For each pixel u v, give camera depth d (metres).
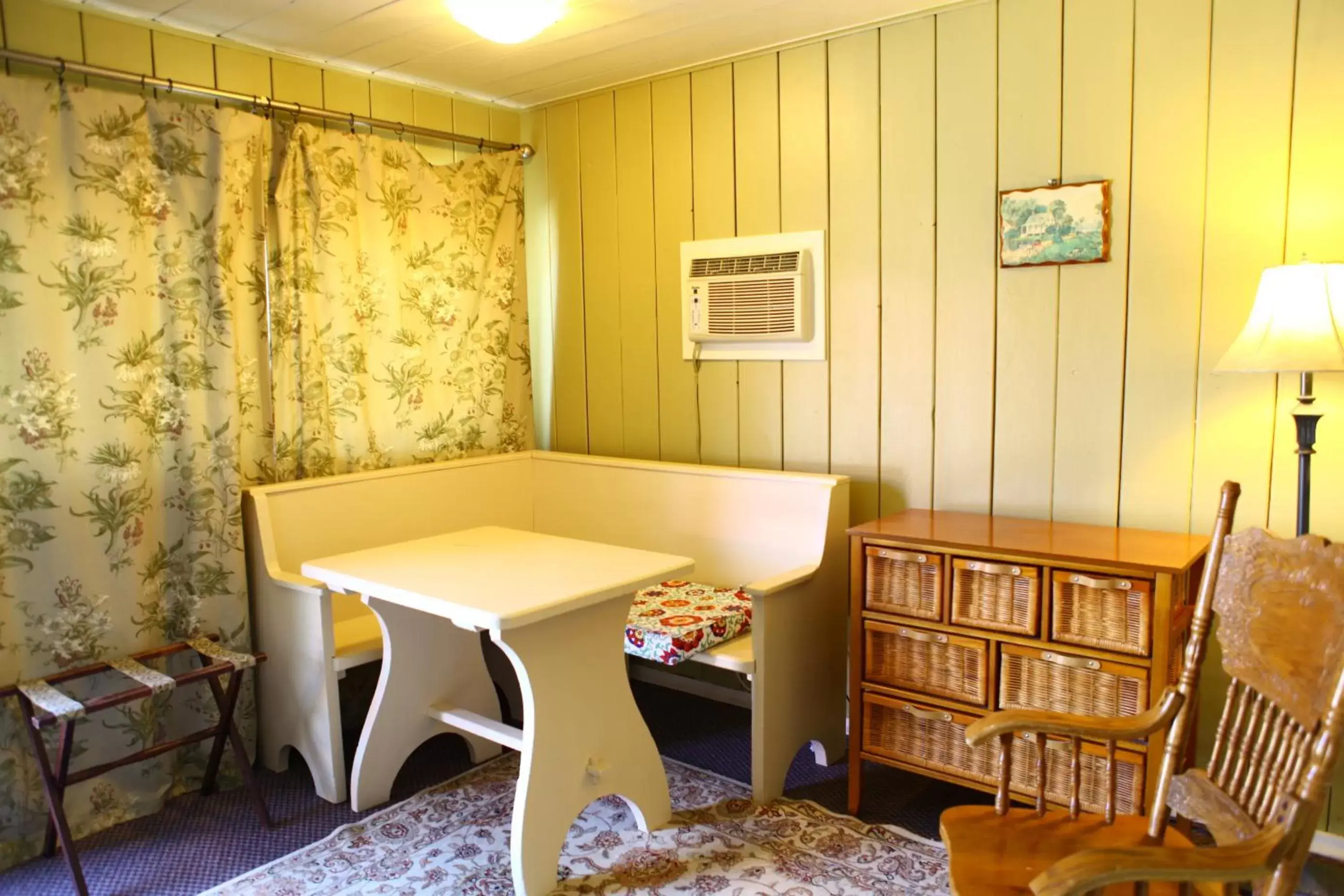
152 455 2.62
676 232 3.29
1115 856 1.23
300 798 2.67
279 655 2.73
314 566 2.41
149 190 2.57
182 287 2.64
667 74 3.23
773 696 2.55
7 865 2.37
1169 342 2.41
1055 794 2.21
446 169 3.34
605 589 2.15
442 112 3.40
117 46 2.58
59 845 2.40
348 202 3.03
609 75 3.25
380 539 3.08
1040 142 2.55
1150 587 2.03
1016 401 2.66
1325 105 2.17
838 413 2.99
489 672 2.97
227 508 2.73
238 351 2.78
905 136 2.77
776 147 3.02
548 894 2.17
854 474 2.98
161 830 2.51
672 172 3.27
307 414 2.96
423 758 2.90
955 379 2.76
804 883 2.20
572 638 2.21
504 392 3.60
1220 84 2.29
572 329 3.64
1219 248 2.33
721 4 2.60
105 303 2.49
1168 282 2.40
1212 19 2.29
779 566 2.91
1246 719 1.55
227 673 2.70
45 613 2.43
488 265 3.51
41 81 2.37
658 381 3.40
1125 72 2.41
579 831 2.44
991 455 2.72
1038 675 2.21
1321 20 2.16
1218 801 1.54
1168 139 2.37
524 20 2.58
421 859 2.34
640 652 2.54
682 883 2.21
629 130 3.36
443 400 3.39
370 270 3.13
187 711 2.72
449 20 2.67
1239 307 2.31
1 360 2.33
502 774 2.79
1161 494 2.46
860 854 2.32
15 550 2.38
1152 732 1.64
